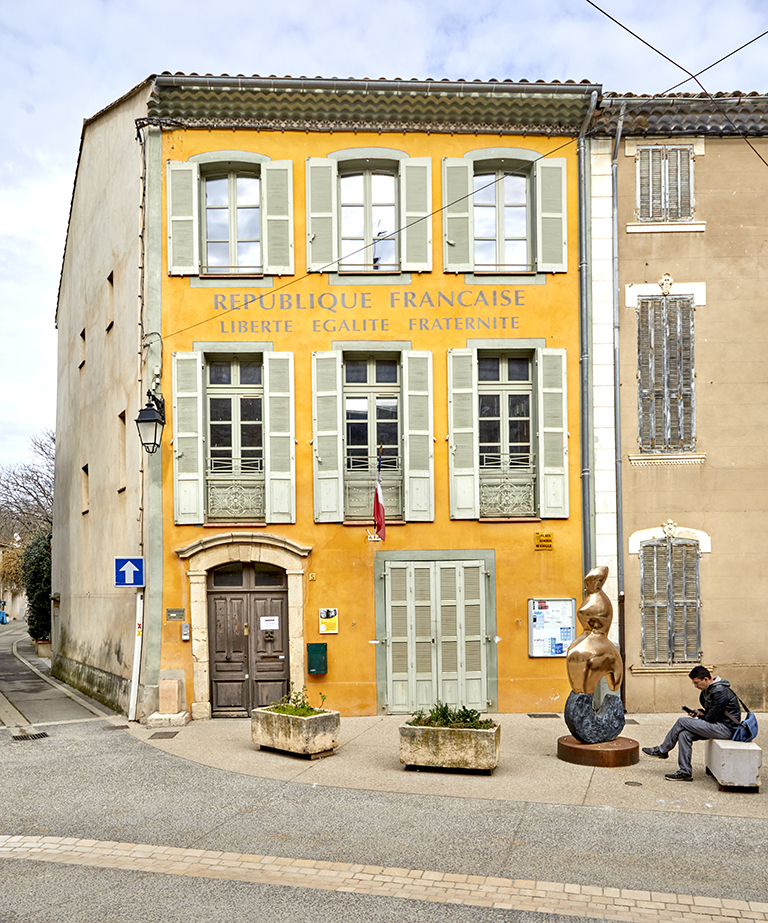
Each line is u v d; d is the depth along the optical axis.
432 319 12.63
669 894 5.89
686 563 12.60
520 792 8.38
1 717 12.79
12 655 28.62
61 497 21.97
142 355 12.65
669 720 11.94
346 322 12.55
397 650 12.28
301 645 12.13
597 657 9.76
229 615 12.34
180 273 12.44
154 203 12.51
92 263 16.88
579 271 12.74
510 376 12.91
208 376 12.70
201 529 12.23
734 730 8.81
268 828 7.30
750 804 8.00
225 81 12.13
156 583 12.13
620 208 12.89
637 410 12.73
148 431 11.70
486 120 12.69
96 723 12.04
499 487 12.66
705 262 12.86
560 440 12.59
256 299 12.51
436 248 12.70
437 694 12.26
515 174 13.06
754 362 12.81
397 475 12.62
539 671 12.40
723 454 12.73
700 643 12.52
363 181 12.91
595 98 12.39
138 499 12.75
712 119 12.84
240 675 12.28
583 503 12.55
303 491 12.38
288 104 12.42
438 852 6.70
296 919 5.48
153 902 5.76
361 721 11.82
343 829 7.26
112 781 8.87
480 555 12.43
